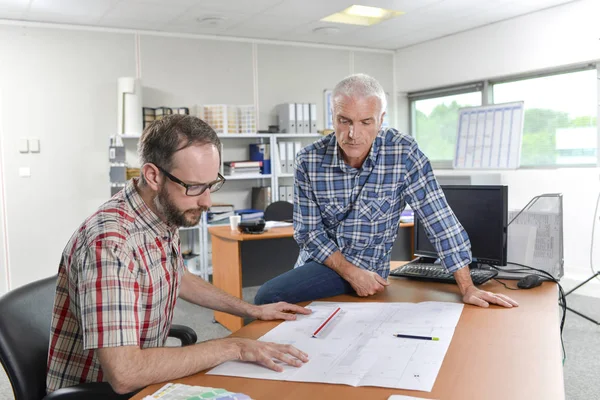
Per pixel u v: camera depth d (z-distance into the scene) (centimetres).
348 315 147
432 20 547
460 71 611
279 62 620
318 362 114
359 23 546
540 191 536
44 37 497
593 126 510
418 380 102
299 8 479
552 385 98
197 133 113
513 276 182
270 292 169
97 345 104
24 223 497
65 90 508
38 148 498
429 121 687
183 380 108
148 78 546
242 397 96
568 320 378
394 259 407
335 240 187
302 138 633
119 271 108
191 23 523
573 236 513
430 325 134
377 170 178
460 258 168
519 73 555
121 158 494
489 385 99
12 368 123
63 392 111
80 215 519
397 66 696
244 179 598
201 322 400
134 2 446
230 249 368
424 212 177
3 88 483
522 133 558
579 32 495
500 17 546
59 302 125
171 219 117
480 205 189
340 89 161
